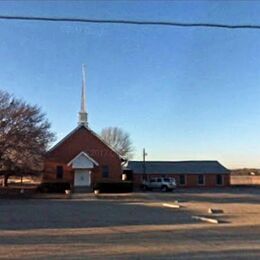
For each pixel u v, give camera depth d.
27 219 24.00
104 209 31.08
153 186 60.97
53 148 56.38
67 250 13.53
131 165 76.81
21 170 53.03
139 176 75.12
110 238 16.30
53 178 55.88
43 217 25.20
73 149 56.78
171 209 31.16
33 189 56.19
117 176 56.97
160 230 18.94
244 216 26.03
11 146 51.56
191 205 35.12
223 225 21.06
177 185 75.31
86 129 57.31
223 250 13.44
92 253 12.98
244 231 18.56
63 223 21.94
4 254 12.90
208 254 12.77
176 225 21.03
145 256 12.48
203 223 22.05
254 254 12.76
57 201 40.22
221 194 51.66
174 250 13.45
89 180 56.31
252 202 38.84
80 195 47.59
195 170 76.19
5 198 44.59
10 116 51.56
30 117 52.81
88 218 24.58
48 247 14.15
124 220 23.53
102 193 52.09
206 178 75.88
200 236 16.89
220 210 29.64
